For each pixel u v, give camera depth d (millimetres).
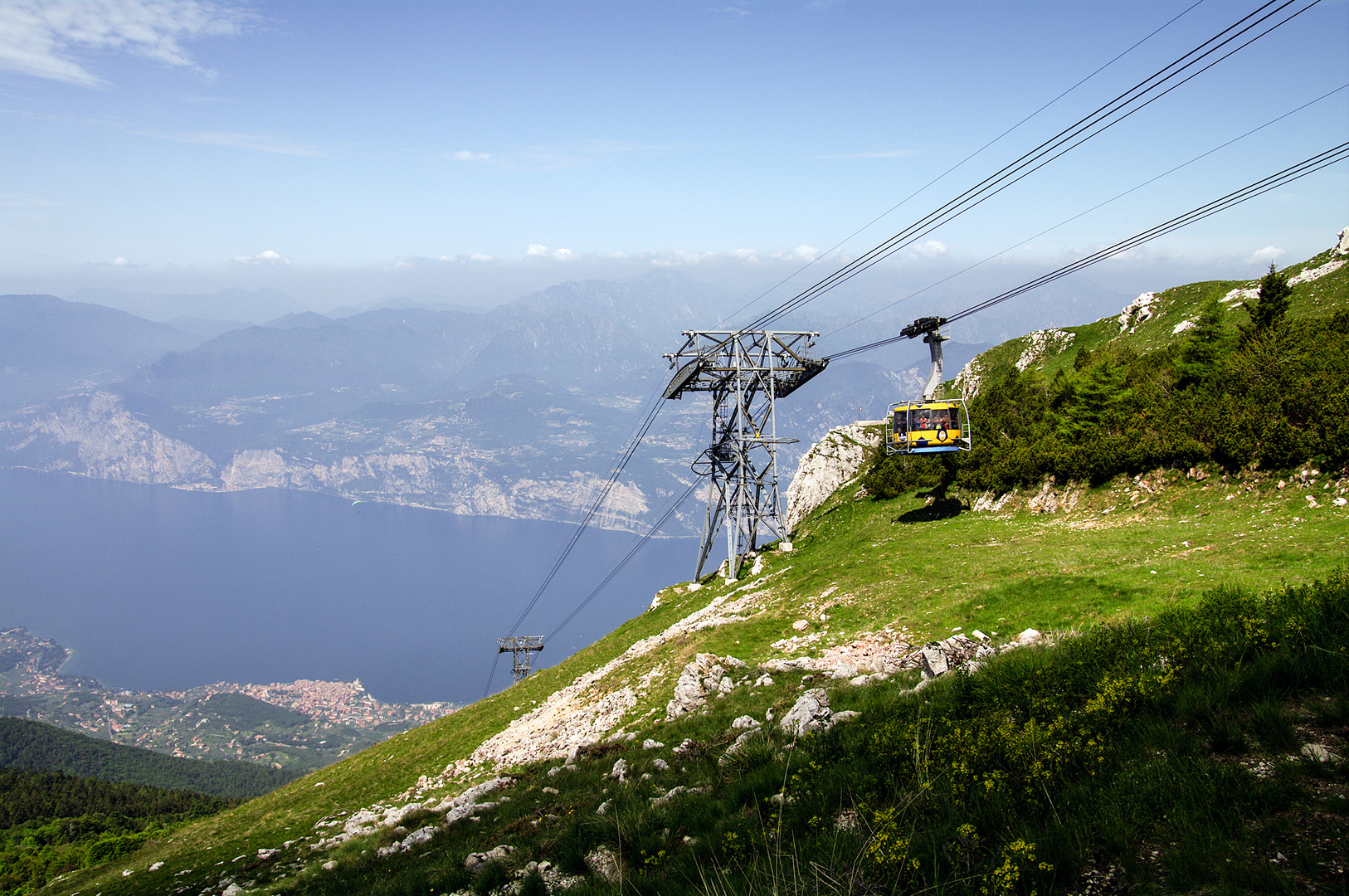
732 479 70312
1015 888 8797
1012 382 76500
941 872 9469
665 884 12133
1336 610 12859
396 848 25453
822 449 89125
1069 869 8789
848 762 14867
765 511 68562
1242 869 7570
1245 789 8961
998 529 49344
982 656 20781
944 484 65625
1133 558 33406
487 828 22672
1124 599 28141
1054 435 54625
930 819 10984
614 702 41250
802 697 22922
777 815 13414
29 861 92062
